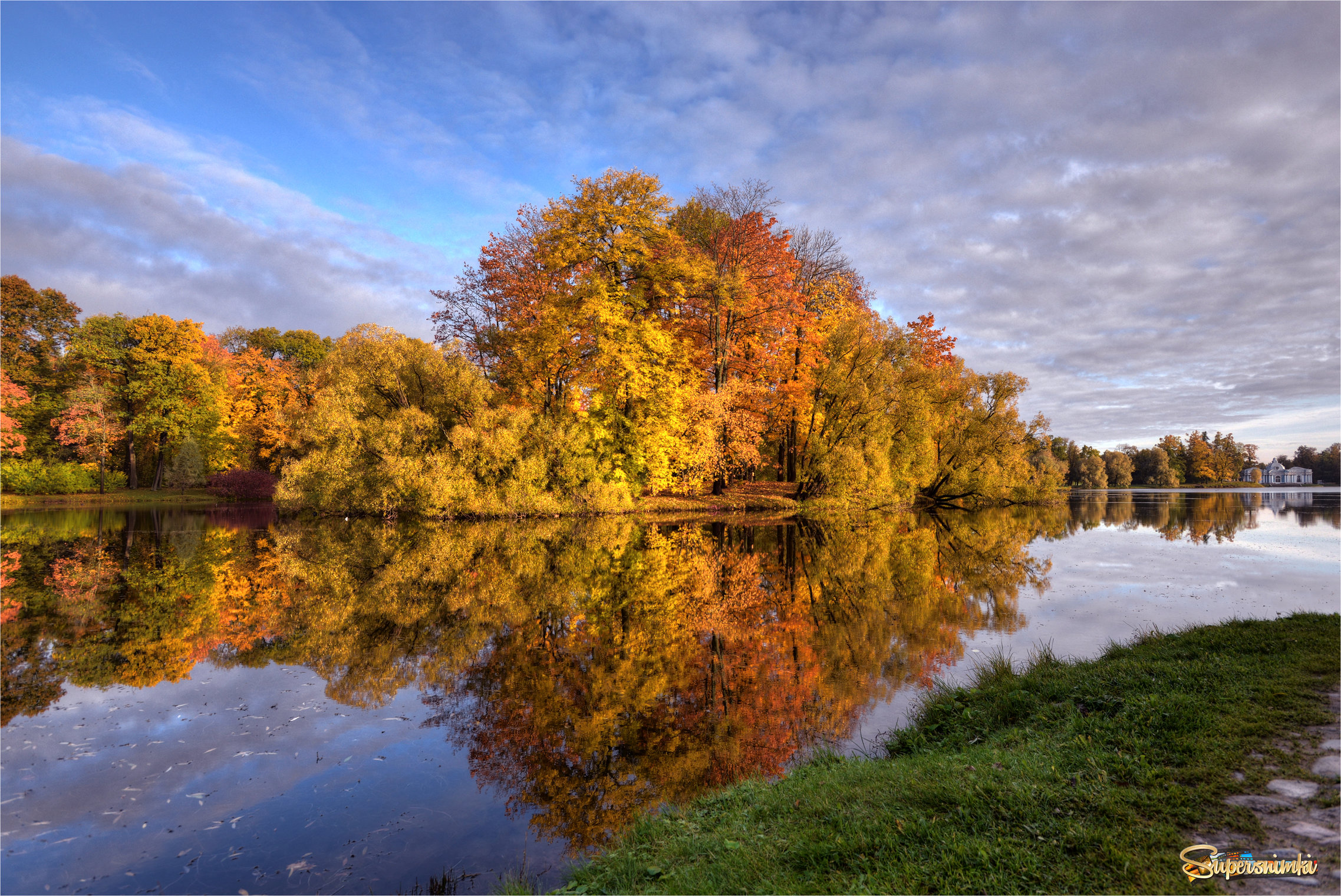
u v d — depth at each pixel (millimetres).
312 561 20156
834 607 14203
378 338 30781
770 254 35938
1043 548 23375
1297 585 15227
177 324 49719
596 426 32625
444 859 5234
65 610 14055
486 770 6820
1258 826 3877
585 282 31422
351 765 6941
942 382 43062
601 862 4891
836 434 37156
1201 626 9789
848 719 7945
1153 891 3348
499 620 13289
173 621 13133
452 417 31234
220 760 7031
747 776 6578
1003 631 11617
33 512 37719
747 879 4020
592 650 11273
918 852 3998
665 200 32031
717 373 36250
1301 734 5098
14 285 47938
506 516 30719
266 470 53844
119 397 48719
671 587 16516
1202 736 5133
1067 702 6586
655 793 6305
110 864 5121
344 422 29609
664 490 38219
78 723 8008
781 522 31484
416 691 9266
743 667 10219
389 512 30375
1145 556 20922
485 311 37469
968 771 5180
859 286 47031
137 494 47562
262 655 10938
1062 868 3623
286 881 4926
